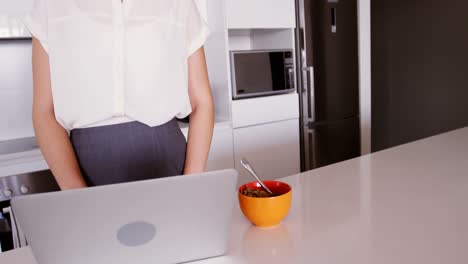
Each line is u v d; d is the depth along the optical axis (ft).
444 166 4.08
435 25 13.33
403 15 14.19
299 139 9.68
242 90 8.64
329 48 9.69
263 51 8.85
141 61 3.03
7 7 6.78
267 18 8.81
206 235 2.29
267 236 2.66
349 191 3.45
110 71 2.97
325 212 3.00
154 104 3.11
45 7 2.92
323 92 9.67
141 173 3.14
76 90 2.93
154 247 2.20
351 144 10.59
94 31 2.91
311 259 2.30
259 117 8.84
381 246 2.40
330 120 9.94
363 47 10.49
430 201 3.10
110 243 2.10
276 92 9.18
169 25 3.14
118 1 2.95
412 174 3.85
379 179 3.76
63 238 2.02
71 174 2.96
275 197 2.70
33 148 6.66
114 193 1.96
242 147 8.71
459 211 2.87
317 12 9.34
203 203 2.18
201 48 3.49
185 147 3.40
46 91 3.02
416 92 14.24
